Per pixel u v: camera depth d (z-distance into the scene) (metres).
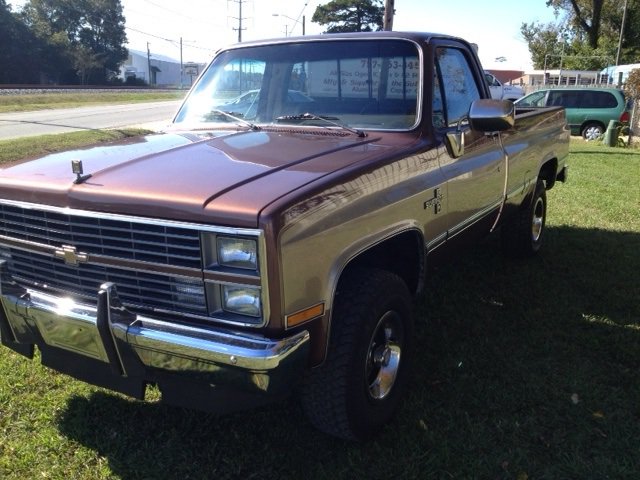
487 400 3.26
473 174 3.79
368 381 2.82
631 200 8.51
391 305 2.86
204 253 2.27
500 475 2.70
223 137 3.25
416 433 2.98
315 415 2.74
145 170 2.62
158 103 41.03
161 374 2.48
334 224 2.46
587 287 4.98
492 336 4.07
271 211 2.18
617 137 17.11
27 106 31.73
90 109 32.62
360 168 2.69
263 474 2.71
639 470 2.73
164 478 2.67
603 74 38.41
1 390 3.31
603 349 3.89
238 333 2.29
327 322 2.48
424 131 3.34
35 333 2.73
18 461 2.76
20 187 2.68
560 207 8.00
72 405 3.21
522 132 4.79
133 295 2.47
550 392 3.35
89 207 2.46
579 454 2.83
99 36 85.38
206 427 3.04
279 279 2.21
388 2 14.90
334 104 3.58
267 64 3.80
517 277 5.21
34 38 69.69
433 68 3.47
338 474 2.70
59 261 2.64
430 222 3.28
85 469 2.72
